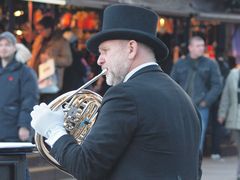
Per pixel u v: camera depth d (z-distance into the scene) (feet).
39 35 38.14
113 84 13.35
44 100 37.01
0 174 14.88
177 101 13.08
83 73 39.93
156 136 12.53
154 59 13.38
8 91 28.09
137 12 13.24
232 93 37.47
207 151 45.19
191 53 37.22
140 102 12.58
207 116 37.19
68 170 12.83
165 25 45.80
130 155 12.55
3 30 36.96
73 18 40.63
